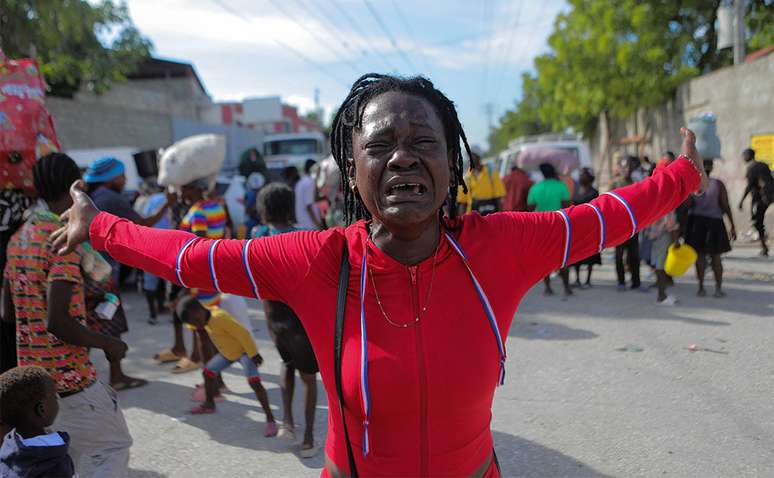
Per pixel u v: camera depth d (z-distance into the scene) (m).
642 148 19.39
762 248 10.96
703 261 7.73
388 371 1.51
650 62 16.67
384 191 1.48
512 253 1.59
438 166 1.48
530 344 5.99
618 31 17.41
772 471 3.47
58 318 2.65
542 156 11.80
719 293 7.69
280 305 3.91
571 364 5.36
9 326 3.36
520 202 9.61
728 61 18.25
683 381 4.86
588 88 18.16
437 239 1.58
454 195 1.73
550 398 4.64
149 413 4.74
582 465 3.64
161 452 4.06
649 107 18.66
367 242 1.57
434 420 1.54
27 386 2.40
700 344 5.76
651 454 3.72
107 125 17.80
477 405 1.58
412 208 1.45
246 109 39.88
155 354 6.29
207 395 4.67
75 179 3.04
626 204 1.67
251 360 4.31
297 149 21.31
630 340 5.99
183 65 31.36
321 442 4.15
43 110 3.71
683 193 1.76
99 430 2.86
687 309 7.13
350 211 1.83
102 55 21.02
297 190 8.80
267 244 1.63
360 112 1.52
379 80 1.58
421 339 1.52
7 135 3.54
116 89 22.39
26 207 3.66
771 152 11.72
